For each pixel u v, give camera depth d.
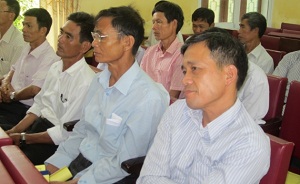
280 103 2.26
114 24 1.49
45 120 2.09
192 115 1.18
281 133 2.16
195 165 1.13
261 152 1.03
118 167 1.45
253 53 3.04
